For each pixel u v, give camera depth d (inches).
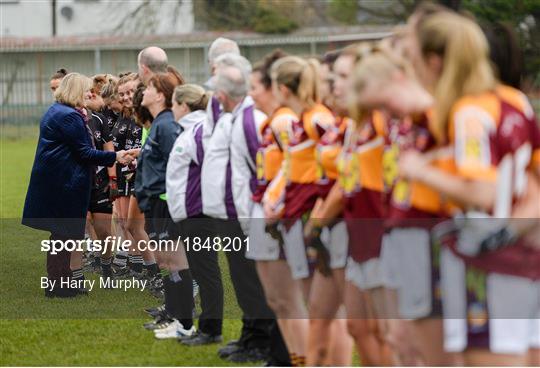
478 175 289.4
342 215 406.6
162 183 541.6
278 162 444.5
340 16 2795.3
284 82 426.3
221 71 484.4
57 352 537.6
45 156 679.1
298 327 440.5
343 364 427.5
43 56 3257.9
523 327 307.0
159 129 539.8
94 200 709.9
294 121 428.5
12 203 1307.8
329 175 412.5
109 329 589.0
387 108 317.7
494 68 343.9
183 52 3006.9
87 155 680.4
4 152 2251.5
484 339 307.4
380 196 371.6
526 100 307.0
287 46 2822.3
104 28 3378.4
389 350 398.0
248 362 495.2
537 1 2299.5
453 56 298.4
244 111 479.8
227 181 485.1
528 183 310.5
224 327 572.7
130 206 668.7
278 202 431.8
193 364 498.3
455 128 296.0
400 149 321.4
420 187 323.0
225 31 3034.0
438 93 299.9
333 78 413.7
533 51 2237.9
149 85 546.9
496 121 294.0
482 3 2333.9
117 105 728.3
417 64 310.8
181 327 546.3
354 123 377.4
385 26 2691.9
